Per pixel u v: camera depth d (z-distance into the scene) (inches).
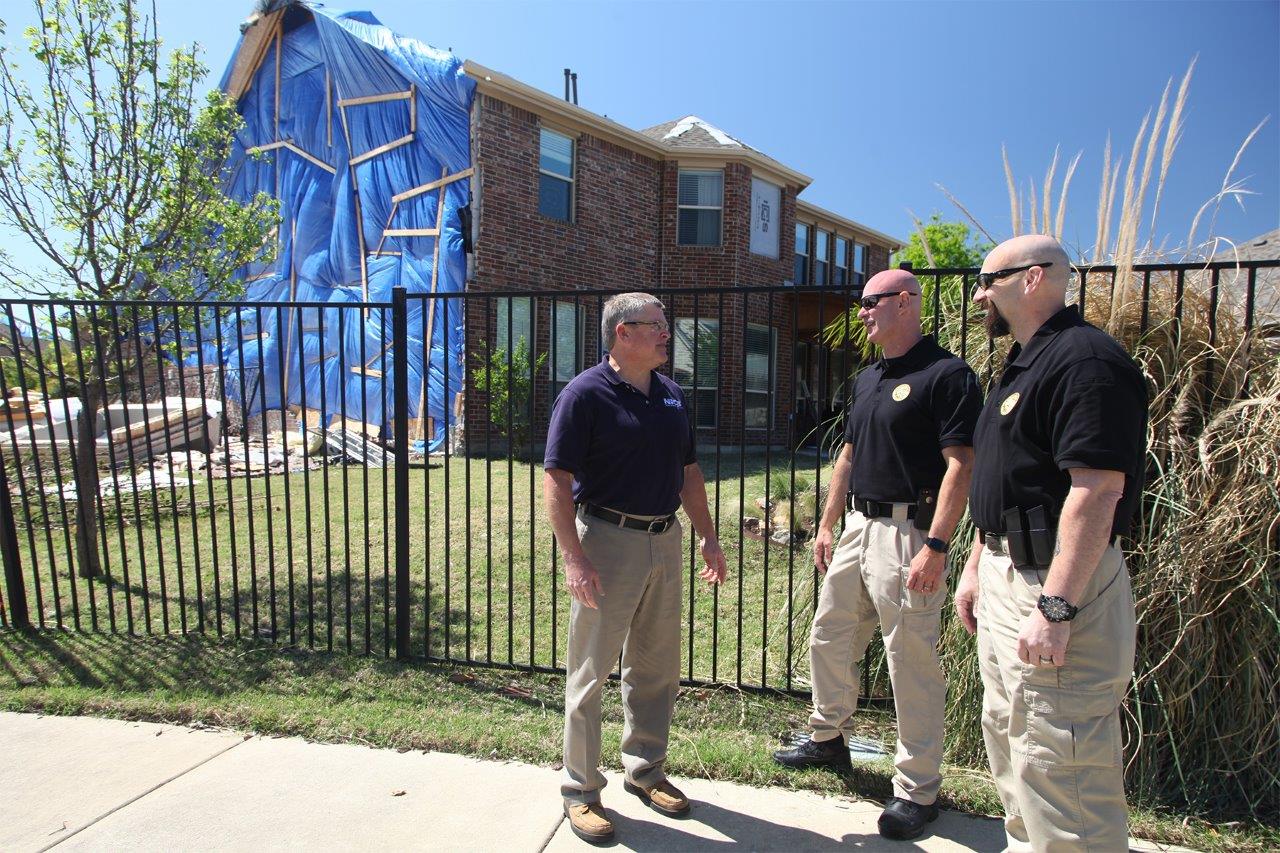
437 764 125.5
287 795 115.6
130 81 223.1
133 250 233.6
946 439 101.5
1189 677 113.3
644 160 548.7
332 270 510.0
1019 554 82.4
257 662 163.5
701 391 556.7
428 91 458.3
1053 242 84.0
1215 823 108.7
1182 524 113.7
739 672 150.9
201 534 272.8
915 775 106.6
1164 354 124.4
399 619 164.9
